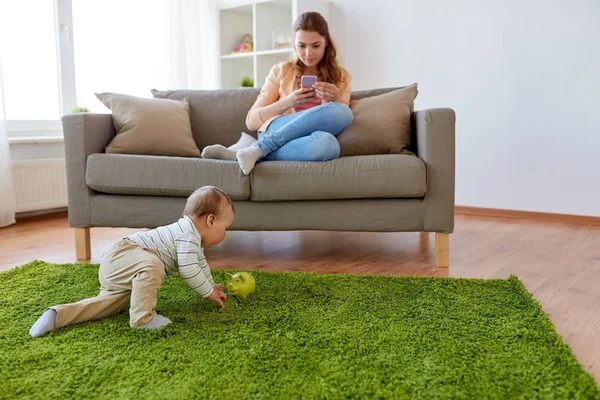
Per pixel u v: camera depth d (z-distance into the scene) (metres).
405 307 1.62
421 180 2.14
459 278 1.95
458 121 3.70
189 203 1.62
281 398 1.07
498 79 3.54
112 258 1.52
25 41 3.43
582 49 3.27
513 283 1.87
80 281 1.91
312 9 3.93
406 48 3.84
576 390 1.10
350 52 4.07
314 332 1.42
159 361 1.24
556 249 2.57
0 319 1.51
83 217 2.32
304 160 2.24
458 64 3.66
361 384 1.12
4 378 1.16
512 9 3.45
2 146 3.01
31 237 2.82
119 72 3.85
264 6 4.08
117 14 3.80
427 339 1.36
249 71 4.48
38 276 1.97
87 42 3.70
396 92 2.62
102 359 1.25
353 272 2.13
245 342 1.35
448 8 3.65
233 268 2.19
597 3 3.21
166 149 2.52
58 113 3.62
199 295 1.73
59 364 1.22
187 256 1.53
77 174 2.31
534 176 3.49
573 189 3.38
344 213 2.20
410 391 1.10
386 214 2.19
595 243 2.72
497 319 1.51
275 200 2.21
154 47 3.96
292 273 2.01
